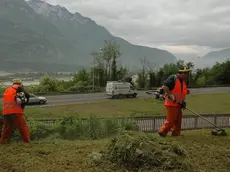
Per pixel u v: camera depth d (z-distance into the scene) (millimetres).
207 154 5984
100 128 10055
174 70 73000
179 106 7969
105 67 73250
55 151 6145
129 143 5199
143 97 51969
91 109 37375
